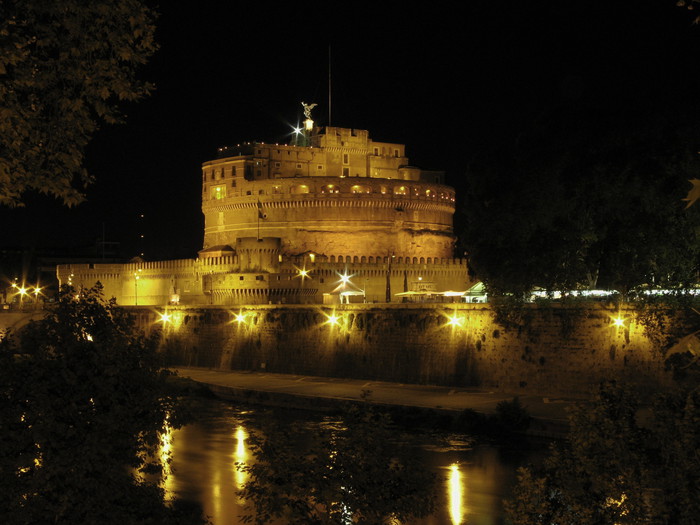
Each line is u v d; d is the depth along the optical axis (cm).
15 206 2317
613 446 2302
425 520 3981
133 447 2208
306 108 18562
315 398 7356
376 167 18050
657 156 6366
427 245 16875
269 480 2453
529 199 7056
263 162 17125
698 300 6019
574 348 6638
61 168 2372
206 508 4309
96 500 2031
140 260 19962
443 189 17488
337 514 2403
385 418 2559
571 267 6869
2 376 2094
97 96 2361
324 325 9125
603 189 6562
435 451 5362
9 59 2095
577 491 2347
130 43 2361
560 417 5741
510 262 6988
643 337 6144
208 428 6644
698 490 2103
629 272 6450
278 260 14675
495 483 4594
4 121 2209
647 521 2208
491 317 7344
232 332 10481
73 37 2325
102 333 2241
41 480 1983
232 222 16975
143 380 2209
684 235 6338
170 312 11569
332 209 16225
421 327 7981
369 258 16150
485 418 5984
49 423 2016
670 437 2238
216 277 14788
